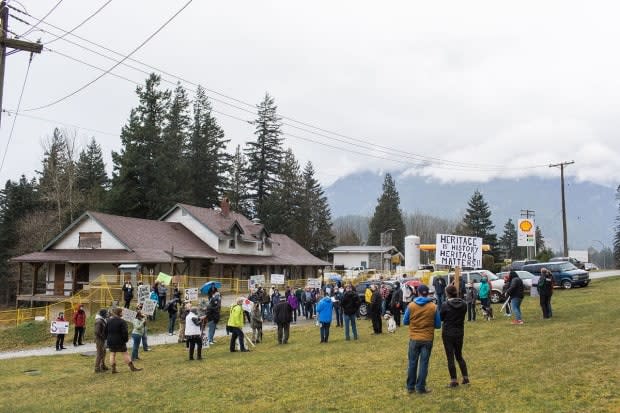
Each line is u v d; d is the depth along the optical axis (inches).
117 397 534.3
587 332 680.4
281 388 514.0
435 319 449.7
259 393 501.0
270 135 3484.3
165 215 2295.8
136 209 2647.6
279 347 833.5
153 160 2645.2
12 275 2662.4
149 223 2095.2
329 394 473.1
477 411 383.2
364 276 2405.3
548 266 1502.2
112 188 2657.5
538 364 518.9
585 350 566.3
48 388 629.0
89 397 547.2
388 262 3855.8
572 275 1444.4
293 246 2928.2
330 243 3993.6
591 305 987.3
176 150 2979.8
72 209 2662.4
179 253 1926.7
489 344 660.7
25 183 3006.9
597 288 1376.7
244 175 3503.9
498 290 1290.6
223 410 450.9
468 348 645.3
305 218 3631.9
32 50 749.9
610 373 458.6
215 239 2196.1
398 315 975.0
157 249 1878.7
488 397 415.5
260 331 935.7
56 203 2795.3
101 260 1733.5
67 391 595.5
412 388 450.6
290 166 3649.1
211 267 2183.8
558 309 975.0
